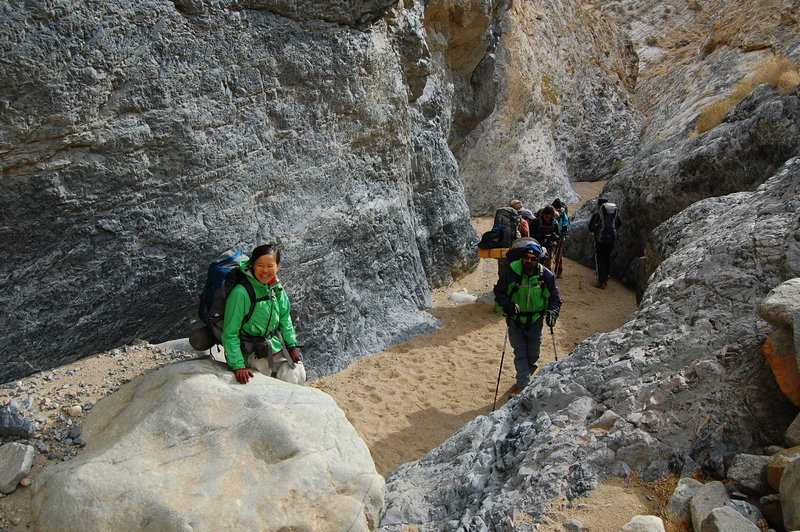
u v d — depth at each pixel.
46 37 4.80
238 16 6.51
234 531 3.32
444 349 8.98
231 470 3.64
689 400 4.50
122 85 5.44
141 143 5.62
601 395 4.97
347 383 7.86
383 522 4.54
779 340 4.21
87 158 5.27
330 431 3.96
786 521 3.38
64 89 4.95
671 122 20.62
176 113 5.89
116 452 3.70
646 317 5.70
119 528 3.34
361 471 3.81
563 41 22.30
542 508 4.06
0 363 4.86
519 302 6.97
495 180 17.58
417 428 6.95
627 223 13.01
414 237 10.36
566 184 19.70
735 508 3.60
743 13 21.62
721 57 21.06
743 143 10.83
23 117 4.76
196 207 6.24
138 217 5.72
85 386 4.72
